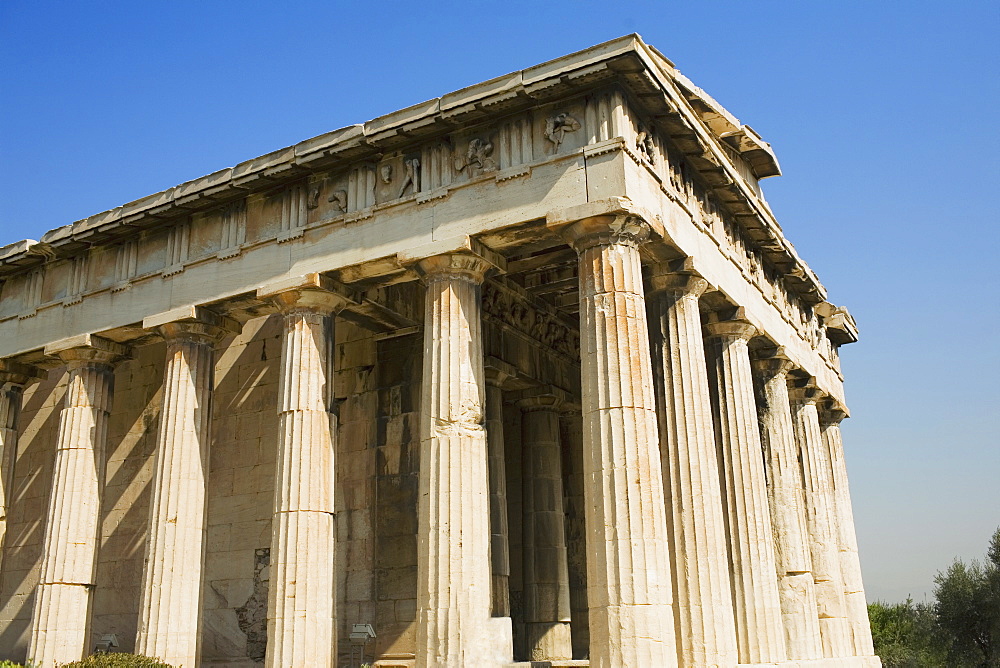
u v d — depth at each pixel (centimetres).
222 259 2795
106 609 3472
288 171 2672
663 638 1983
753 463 2795
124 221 2966
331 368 2630
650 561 2017
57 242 3125
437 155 2497
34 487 3859
